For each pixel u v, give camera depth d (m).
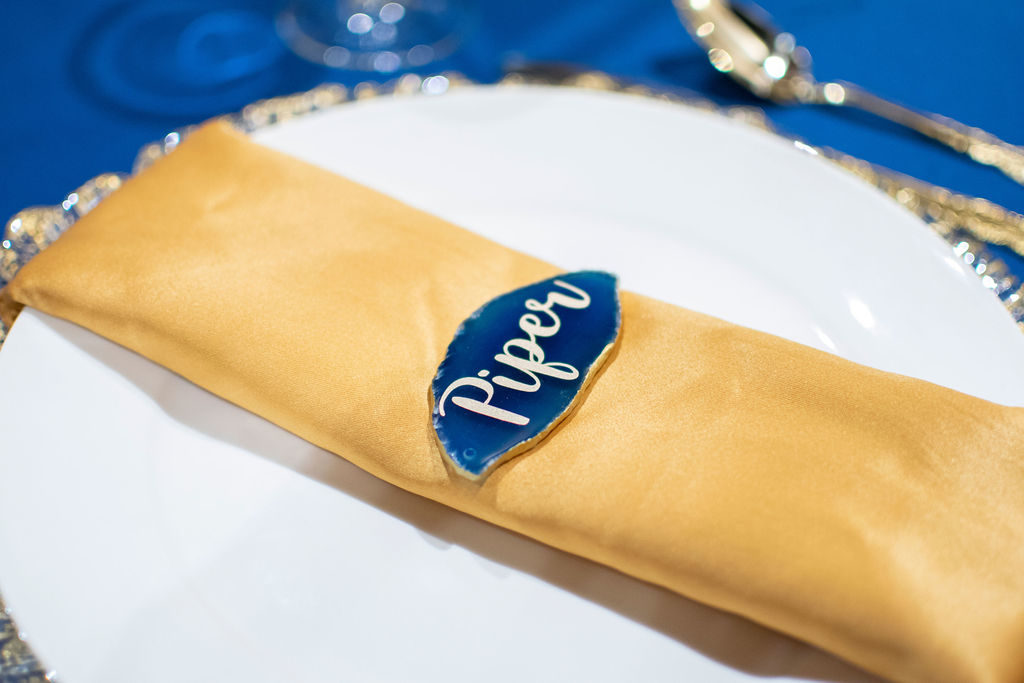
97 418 0.37
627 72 0.51
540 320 0.36
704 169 0.43
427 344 0.37
